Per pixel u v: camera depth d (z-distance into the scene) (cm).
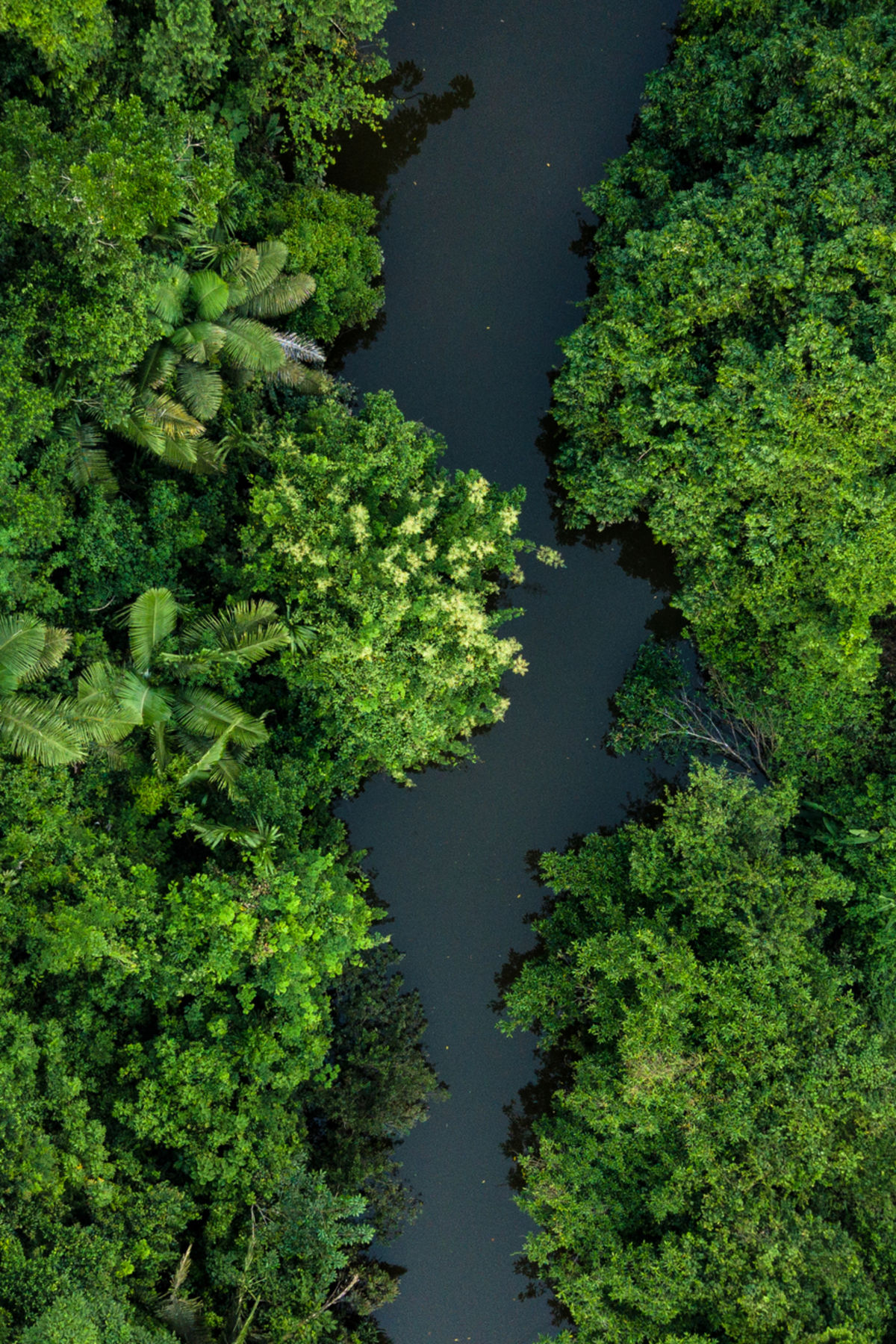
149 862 1415
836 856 1523
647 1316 1349
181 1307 1240
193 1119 1288
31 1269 1102
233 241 1373
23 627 1156
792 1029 1320
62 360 1193
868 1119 1323
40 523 1198
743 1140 1291
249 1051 1300
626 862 1544
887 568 1312
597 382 1483
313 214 1551
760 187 1318
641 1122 1306
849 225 1266
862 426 1260
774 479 1352
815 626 1428
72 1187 1212
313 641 1368
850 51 1270
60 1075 1218
